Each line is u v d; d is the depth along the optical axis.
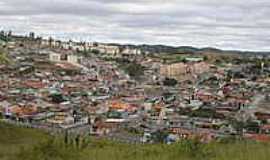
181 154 8.73
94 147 10.69
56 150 9.91
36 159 9.76
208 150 8.73
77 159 9.34
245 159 7.90
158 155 8.84
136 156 8.91
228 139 11.27
